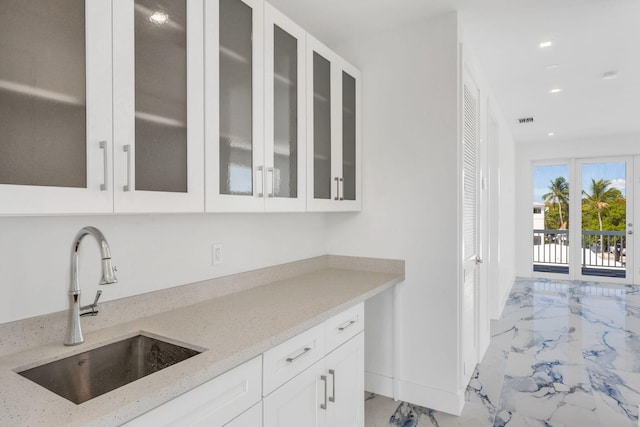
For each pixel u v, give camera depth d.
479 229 3.03
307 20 2.39
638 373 2.82
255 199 1.60
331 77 2.22
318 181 2.11
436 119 2.36
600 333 3.71
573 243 6.58
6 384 0.97
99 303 1.39
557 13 2.33
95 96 1.04
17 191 0.89
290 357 1.40
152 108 1.20
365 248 2.62
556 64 3.16
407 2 2.18
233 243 2.00
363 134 2.61
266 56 1.66
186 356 1.22
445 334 2.33
